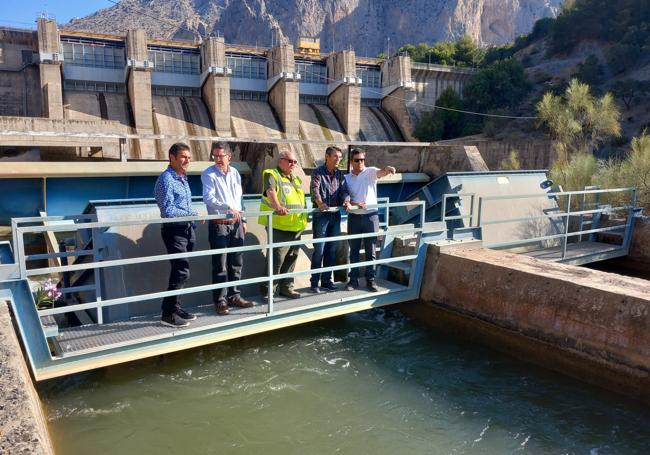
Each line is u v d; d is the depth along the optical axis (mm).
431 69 65625
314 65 53656
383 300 7355
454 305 7629
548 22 78000
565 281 6375
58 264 9188
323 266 7051
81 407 5258
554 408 5613
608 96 25016
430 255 7922
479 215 8469
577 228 11602
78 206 10562
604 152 39094
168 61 46406
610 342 5910
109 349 5062
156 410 5254
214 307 6238
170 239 5344
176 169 5406
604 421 5371
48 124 20609
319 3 173000
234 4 179500
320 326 7711
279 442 4797
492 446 4891
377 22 174500
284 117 47969
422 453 4738
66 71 42281
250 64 50469
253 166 11734
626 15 65125
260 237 7273
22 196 10102
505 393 5934
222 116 44156
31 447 2854
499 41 162250
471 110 60188
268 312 6039
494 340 7188
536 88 62562
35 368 4766
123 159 10969
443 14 158750
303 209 6164
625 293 5840
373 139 52844
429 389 5961
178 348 5500
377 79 57906
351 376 6184
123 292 6086
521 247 10500
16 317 4625
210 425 5020
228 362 6359
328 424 5129
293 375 6113
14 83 42312
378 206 6945
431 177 12648
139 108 41250
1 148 15477
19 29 41969
